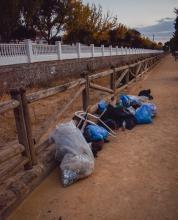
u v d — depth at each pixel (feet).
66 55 56.29
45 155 12.12
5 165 9.68
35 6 58.44
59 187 10.43
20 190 9.51
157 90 33.53
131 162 12.28
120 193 9.69
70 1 84.12
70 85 14.51
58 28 89.92
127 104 20.61
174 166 11.63
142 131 16.78
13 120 21.70
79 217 8.50
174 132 16.33
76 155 10.90
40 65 42.60
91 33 116.16
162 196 9.36
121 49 112.37
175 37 115.65
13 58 37.76
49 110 24.91
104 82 46.09
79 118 15.24
